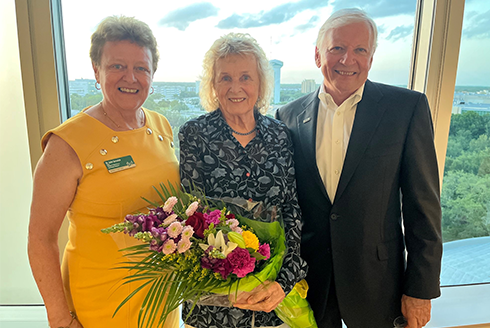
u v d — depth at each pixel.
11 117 1.45
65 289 1.06
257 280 0.84
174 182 1.11
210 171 1.06
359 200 1.11
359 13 1.10
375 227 1.12
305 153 1.20
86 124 1.00
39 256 0.92
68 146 0.95
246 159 1.09
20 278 1.62
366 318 1.15
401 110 1.11
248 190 1.08
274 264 0.91
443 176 1.70
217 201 1.01
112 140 1.01
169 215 0.82
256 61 1.06
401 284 1.19
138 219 0.78
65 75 1.46
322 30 1.16
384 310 1.16
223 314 1.05
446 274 1.80
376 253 1.13
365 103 1.14
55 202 0.93
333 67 1.11
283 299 1.01
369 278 1.13
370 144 1.11
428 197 1.09
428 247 1.10
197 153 1.08
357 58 1.08
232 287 0.81
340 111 1.17
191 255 0.77
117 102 1.00
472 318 1.54
